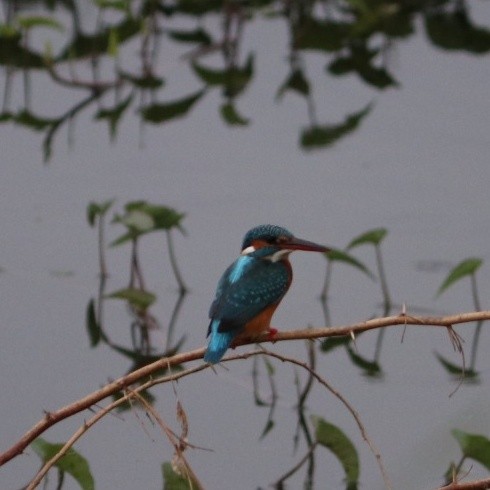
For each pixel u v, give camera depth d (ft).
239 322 28.22
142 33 60.23
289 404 36.24
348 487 31.73
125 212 43.55
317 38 62.90
